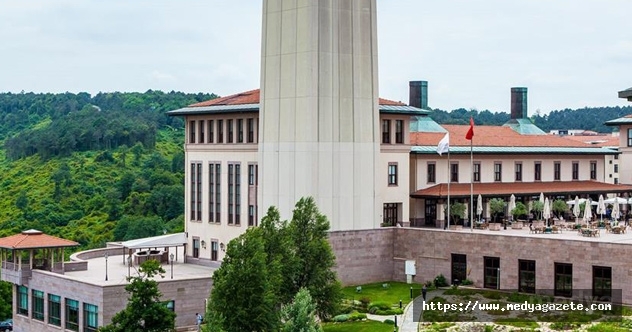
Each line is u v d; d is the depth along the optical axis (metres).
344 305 79.38
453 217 107.25
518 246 81.44
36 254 91.88
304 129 90.69
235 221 100.12
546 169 122.06
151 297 68.75
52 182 193.12
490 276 83.75
